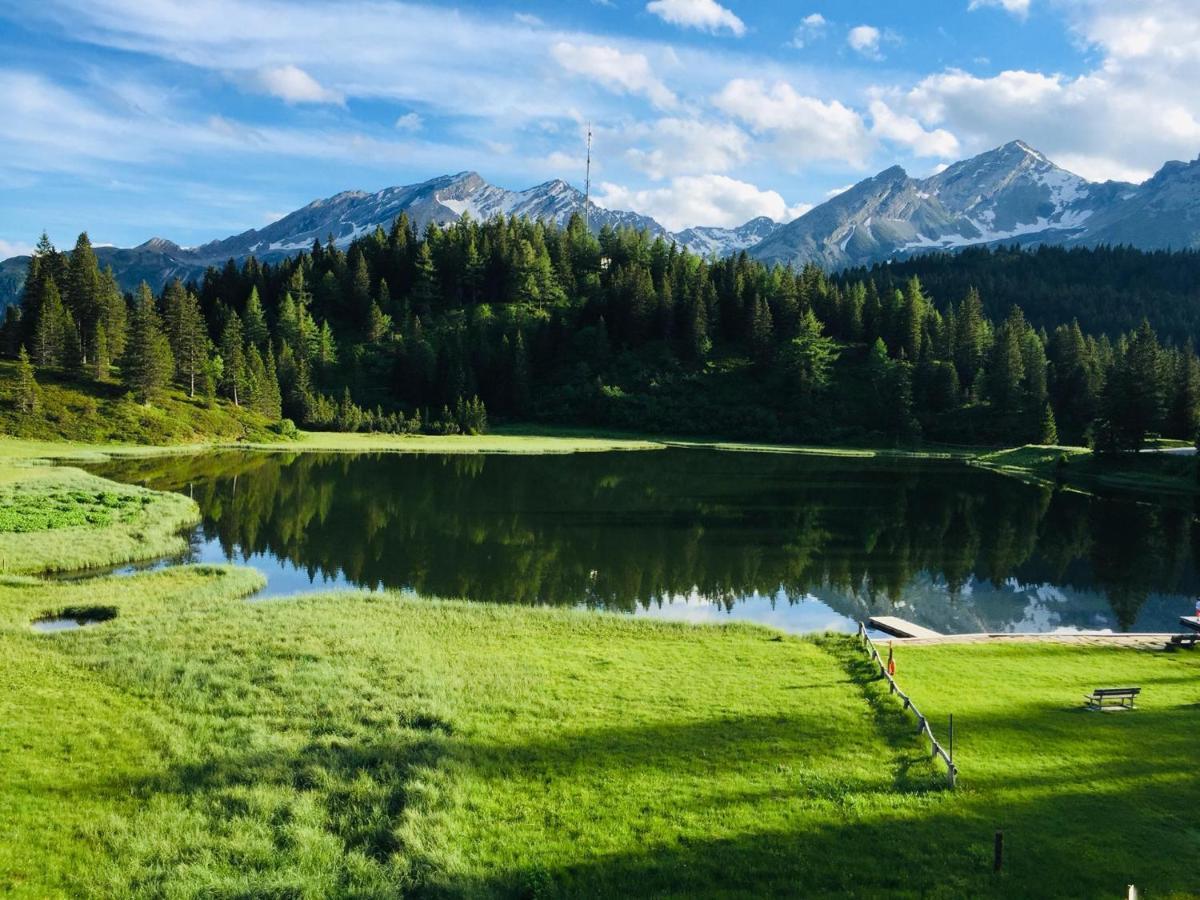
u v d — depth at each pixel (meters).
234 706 24.36
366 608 37.62
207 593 40.38
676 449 145.50
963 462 135.62
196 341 138.62
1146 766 21.92
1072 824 18.59
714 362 188.25
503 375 183.62
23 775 19.64
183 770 20.33
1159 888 16.00
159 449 110.81
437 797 19.11
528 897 15.52
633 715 24.80
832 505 83.38
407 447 130.25
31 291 138.88
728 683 28.25
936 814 18.92
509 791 19.75
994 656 33.41
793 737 23.41
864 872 16.41
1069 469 119.75
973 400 170.75
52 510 56.28
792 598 47.97
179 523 61.12
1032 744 23.33
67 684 25.84
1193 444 131.50
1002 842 17.30
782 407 172.75
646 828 18.08
